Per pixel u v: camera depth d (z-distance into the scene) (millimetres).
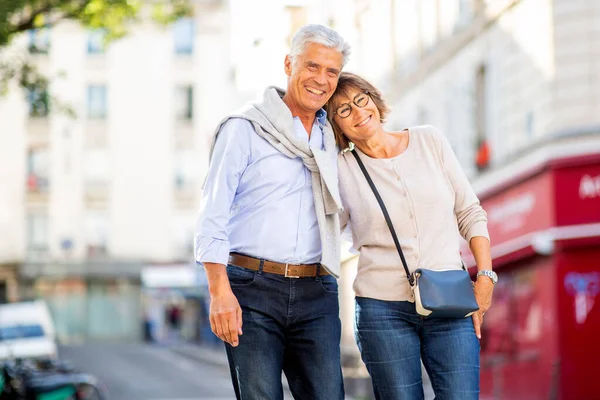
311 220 4793
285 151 4734
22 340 27250
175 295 59375
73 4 19750
